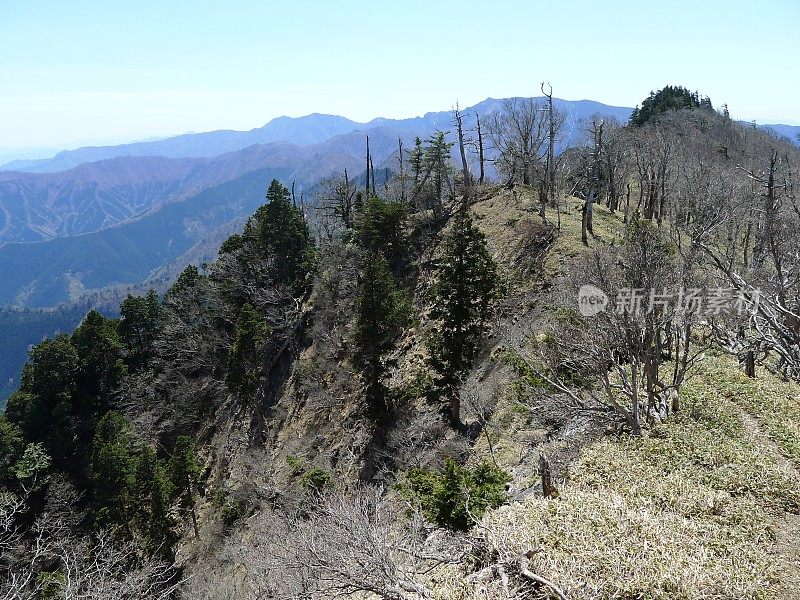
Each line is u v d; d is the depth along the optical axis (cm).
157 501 3180
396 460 2950
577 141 7631
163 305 5800
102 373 4938
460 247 2880
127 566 2881
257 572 1855
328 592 1241
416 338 3953
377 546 1133
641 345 1647
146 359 5588
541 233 4216
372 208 5056
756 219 3881
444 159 5784
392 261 5081
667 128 6750
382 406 3350
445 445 2738
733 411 1689
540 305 3278
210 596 2322
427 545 1319
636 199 7138
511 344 2606
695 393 1803
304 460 3456
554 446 1870
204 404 4794
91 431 4538
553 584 948
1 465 3962
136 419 4541
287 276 5341
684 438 1534
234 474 3794
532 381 2166
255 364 4356
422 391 3105
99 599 1698
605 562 1020
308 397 4047
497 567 1050
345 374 3909
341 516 1301
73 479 4219
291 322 4819
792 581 1018
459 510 1393
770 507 1242
